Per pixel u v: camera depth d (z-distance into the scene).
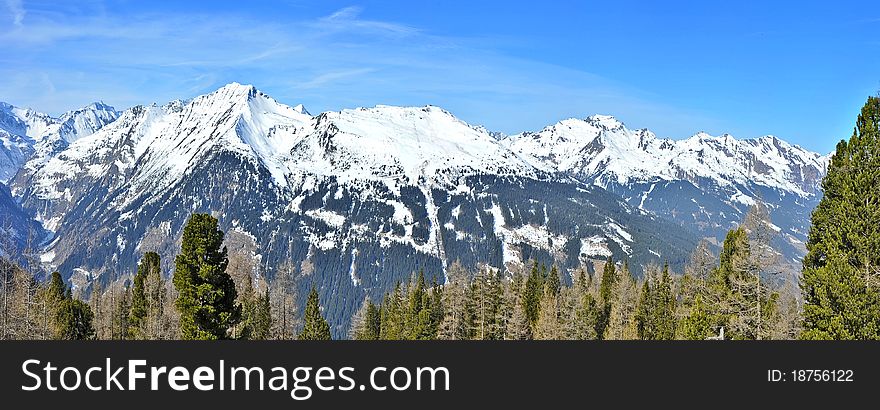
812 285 39.38
